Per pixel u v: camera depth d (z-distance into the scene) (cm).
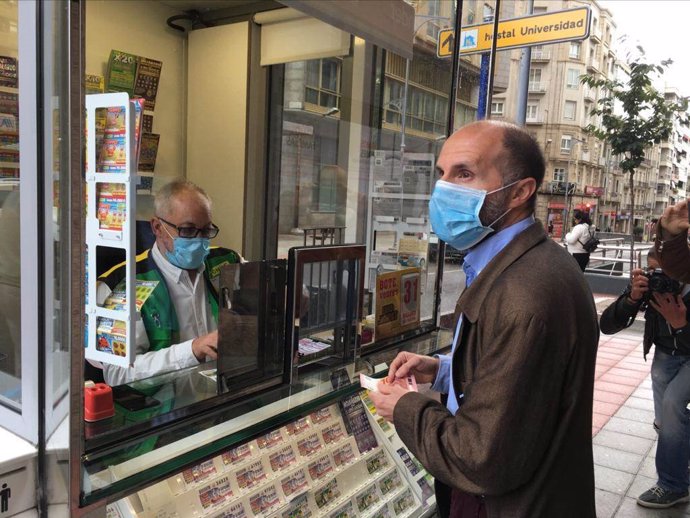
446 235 120
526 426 95
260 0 213
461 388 112
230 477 126
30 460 95
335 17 141
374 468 166
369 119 209
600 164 4200
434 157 199
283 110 227
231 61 223
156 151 224
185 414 115
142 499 109
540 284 98
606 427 362
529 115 3934
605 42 3894
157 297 145
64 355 87
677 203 229
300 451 146
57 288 89
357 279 154
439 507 132
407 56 180
